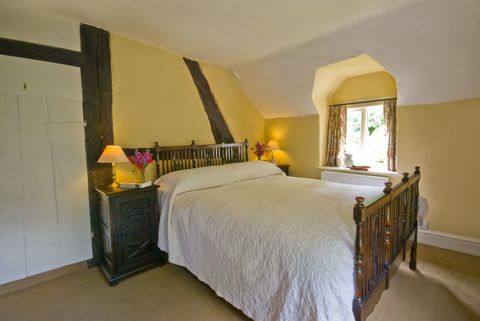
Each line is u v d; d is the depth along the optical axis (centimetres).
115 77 270
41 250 228
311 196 228
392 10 220
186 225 222
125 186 250
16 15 208
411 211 228
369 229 140
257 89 407
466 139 271
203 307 193
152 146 304
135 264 241
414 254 238
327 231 150
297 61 328
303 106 397
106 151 238
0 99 204
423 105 295
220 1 203
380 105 363
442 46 236
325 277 126
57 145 233
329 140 411
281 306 141
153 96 304
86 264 255
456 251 275
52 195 232
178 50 314
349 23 244
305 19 235
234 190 257
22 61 212
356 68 344
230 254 177
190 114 346
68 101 237
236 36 273
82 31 243
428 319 175
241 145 416
